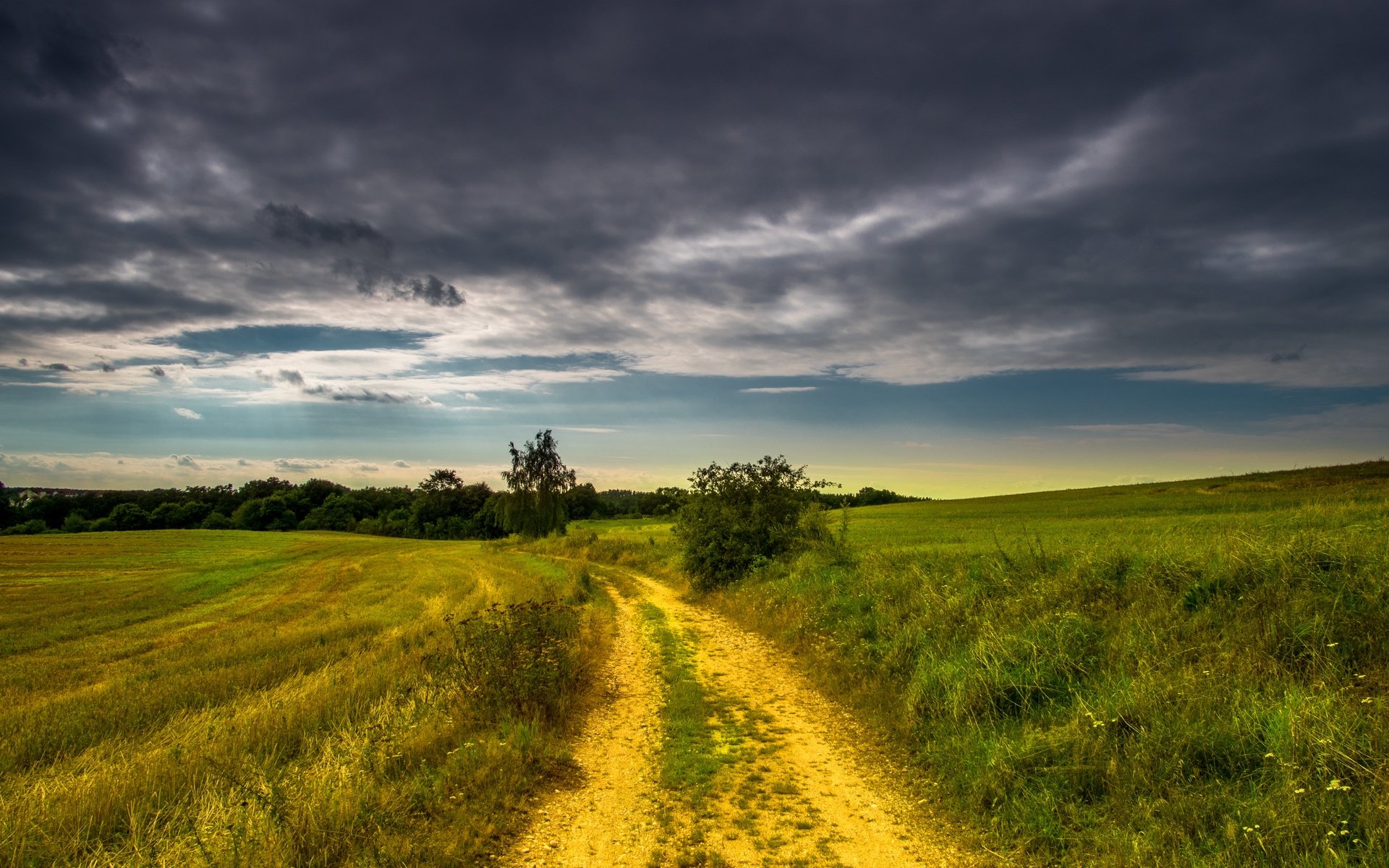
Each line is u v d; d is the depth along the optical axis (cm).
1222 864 474
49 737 942
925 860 560
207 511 11688
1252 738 614
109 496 11288
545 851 576
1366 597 820
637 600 2291
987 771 667
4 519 9669
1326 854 456
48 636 2034
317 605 2706
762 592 1877
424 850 545
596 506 13088
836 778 740
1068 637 913
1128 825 552
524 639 1040
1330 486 4269
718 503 2358
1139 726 674
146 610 2647
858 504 10825
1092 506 4422
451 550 6575
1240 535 1112
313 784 634
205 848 536
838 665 1166
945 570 1443
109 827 617
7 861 550
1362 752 546
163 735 954
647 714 999
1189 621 898
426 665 1152
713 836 603
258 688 1228
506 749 757
